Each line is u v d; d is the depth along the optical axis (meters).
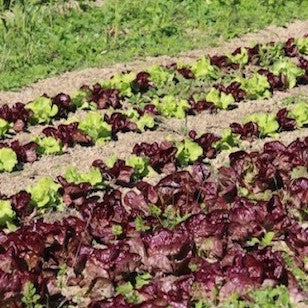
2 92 14.45
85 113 13.52
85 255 8.38
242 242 9.02
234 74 15.30
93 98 13.74
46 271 8.47
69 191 10.04
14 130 12.76
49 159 11.66
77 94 13.60
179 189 9.86
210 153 11.57
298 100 14.18
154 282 8.15
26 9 17.36
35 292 7.94
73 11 18.30
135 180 10.87
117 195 9.97
